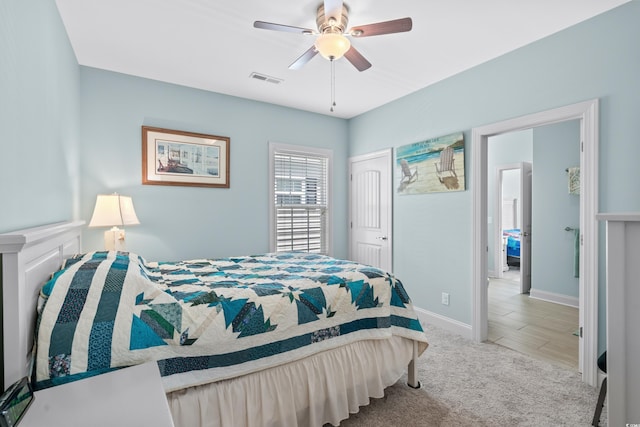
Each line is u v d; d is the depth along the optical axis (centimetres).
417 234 346
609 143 207
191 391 137
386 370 197
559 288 411
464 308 299
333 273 209
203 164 336
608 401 92
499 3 200
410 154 351
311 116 414
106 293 125
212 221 343
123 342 120
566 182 405
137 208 303
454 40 243
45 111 164
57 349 109
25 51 134
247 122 365
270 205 380
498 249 553
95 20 213
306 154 412
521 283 461
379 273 212
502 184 607
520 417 180
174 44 246
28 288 109
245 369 148
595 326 211
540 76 242
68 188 225
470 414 183
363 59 217
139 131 304
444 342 283
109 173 290
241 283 185
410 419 180
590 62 216
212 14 209
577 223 397
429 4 200
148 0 194
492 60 274
